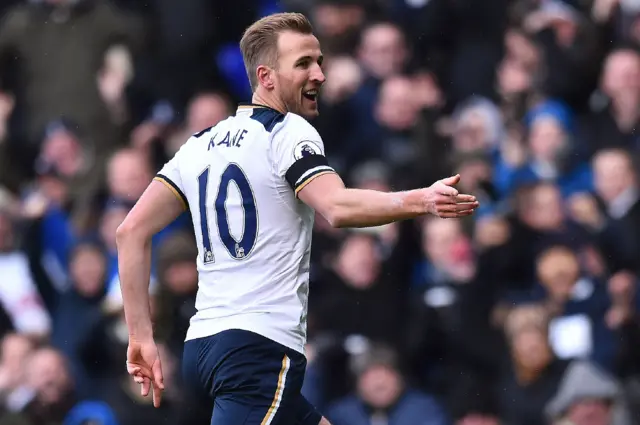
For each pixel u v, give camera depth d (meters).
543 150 37.50
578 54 40.22
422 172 37.78
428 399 31.80
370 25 41.25
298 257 16.77
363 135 38.84
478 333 32.88
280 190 16.56
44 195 39.59
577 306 32.84
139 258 17.27
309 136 16.53
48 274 38.28
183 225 34.84
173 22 43.19
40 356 33.22
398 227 34.66
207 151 17.03
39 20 43.72
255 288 16.56
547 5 41.25
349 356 31.98
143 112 42.41
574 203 35.41
